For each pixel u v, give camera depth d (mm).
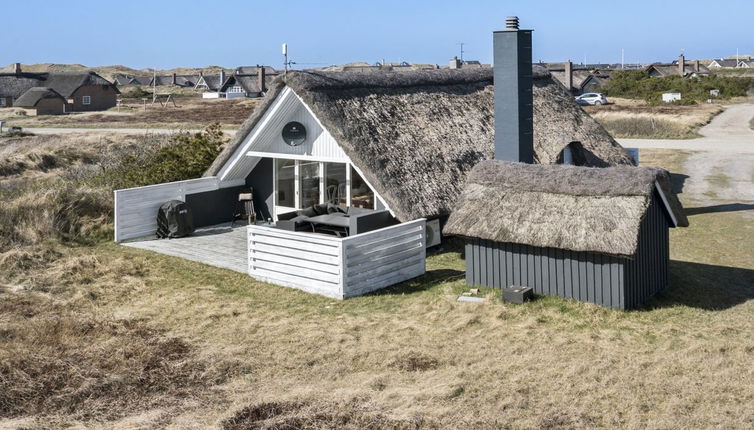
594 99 81438
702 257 17875
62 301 13781
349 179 19375
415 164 17312
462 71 22328
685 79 96625
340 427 8422
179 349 11242
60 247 17750
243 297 14273
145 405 9188
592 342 11234
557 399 9141
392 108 18609
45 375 9984
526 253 13797
